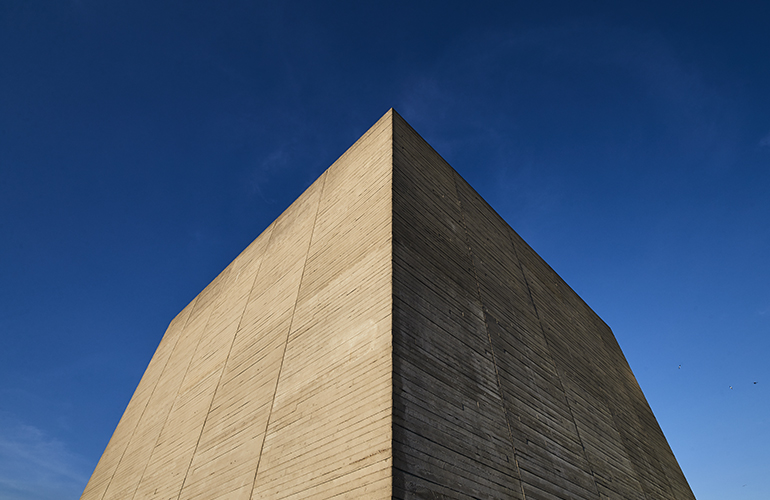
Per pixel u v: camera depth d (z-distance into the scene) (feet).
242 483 26.76
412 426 20.38
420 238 30.45
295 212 47.11
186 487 32.50
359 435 20.85
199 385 43.14
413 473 18.85
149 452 43.50
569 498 27.94
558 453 30.12
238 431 31.12
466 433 23.27
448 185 39.75
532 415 30.12
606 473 34.78
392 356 21.89
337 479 20.48
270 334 35.86
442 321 27.30
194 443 35.91
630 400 53.42
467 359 27.30
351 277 29.37
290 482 23.24
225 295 53.11
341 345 26.25
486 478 22.58
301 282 35.91
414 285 26.78
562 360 41.01
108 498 45.44
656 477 44.68
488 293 34.99
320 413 24.41
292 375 29.22
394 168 32.48
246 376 35.37
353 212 34.40
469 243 37.01
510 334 34.37
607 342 60.95
